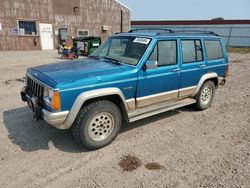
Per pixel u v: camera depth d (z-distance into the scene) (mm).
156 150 3686
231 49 27844
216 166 3283
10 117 4746
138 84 3881
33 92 3775
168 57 4355
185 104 4980
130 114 3967
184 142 3980
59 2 21016
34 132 4148
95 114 3486
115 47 4504
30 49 20078
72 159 3375
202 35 5141
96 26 24328
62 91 3104
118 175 3035
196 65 4895
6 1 17938
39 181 2875
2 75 8977
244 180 2990
